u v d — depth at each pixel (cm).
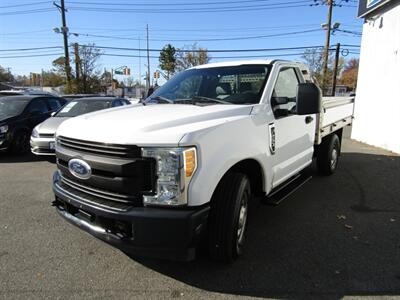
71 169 312
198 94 415
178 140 266
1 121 882
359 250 370
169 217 264
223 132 299
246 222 357
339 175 684
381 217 465
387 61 1031
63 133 323
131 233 278
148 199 272
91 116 343
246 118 334
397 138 955
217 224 313
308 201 529
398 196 555
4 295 289
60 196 325
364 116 1187
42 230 420
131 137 271
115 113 346
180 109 344
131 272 326
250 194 384
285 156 423
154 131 277
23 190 589
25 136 932
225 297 289
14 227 429
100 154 286
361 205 512
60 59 3438
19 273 324
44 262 344
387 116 1020
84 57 3678
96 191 297
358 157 885
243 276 319
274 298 288
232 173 329
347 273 324
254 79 402
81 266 337
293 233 413
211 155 284
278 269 331
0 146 862
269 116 375
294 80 466
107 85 4653
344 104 698
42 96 1055
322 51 3650
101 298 286
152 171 270
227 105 360
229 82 415
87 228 303
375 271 328
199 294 293
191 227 268
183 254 273
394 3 1002
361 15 1190
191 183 271
